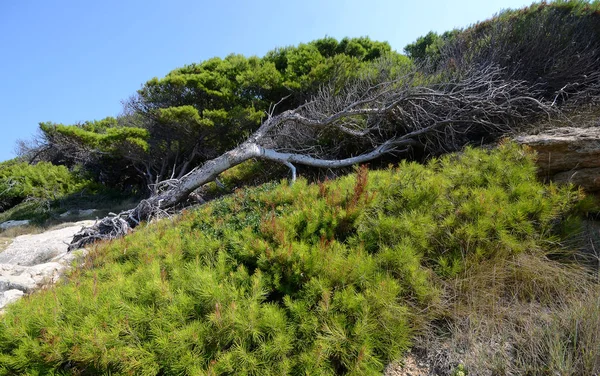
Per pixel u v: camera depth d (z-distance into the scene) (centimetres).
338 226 320
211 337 213
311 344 217
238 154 724
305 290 244
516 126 546
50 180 1362
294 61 1089
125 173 1512
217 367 196
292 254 265
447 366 217
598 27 685
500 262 277
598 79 573
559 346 204
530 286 262
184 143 1209
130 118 1409
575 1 756
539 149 388
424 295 249
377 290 234
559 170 377
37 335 232
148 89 1225
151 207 731
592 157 347
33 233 962
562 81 613
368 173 417
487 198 308
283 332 217
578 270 273
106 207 1233
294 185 444
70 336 217
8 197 1366
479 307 250
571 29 670
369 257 267
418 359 229
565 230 297
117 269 329
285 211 385
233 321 213
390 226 300
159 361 206
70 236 799
